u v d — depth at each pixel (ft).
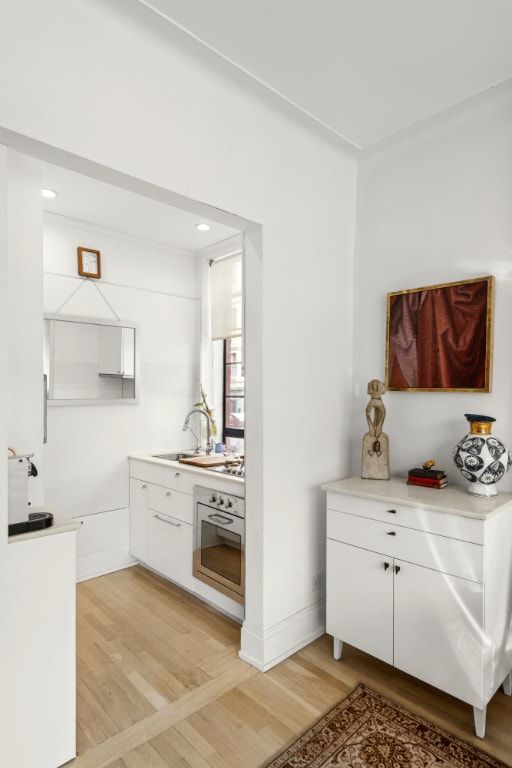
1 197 4.77
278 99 7.00
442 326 7.68
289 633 7.60
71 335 10.52
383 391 8.00
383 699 6.50
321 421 8.27
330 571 7.43
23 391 7.27
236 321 12.15
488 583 5.80
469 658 5.83
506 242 7.04
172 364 12.48
